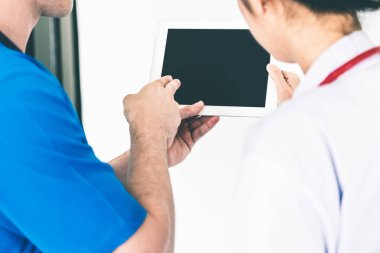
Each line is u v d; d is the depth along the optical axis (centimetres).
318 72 88
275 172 79
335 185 80
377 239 81
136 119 130
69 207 103
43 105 103
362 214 80
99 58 195
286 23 89
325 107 82
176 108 135
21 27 121
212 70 150
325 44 88
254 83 147
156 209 112
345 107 82
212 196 189
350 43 87
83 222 104
